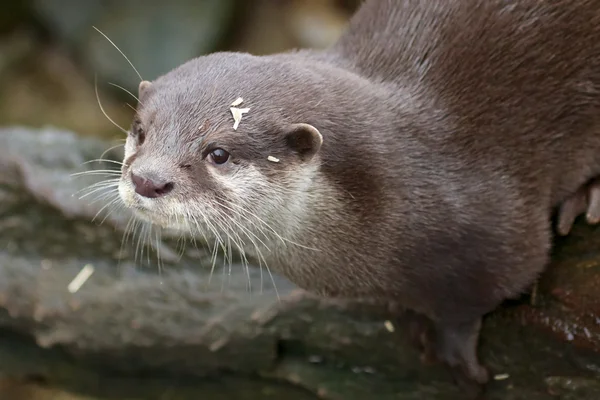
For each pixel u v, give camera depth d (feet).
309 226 5.62
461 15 5.71
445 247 5.63
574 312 5.70
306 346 6.04
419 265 5.65
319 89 5.60
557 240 5.79
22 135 6.39
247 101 5.55
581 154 5.75
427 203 5.62
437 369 5.90
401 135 5.63
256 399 6.17
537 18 5.69
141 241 6.15
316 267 5.69
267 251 5.67
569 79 5.70
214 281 6.10
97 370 6.29
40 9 10.48
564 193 5.79
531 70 5.69
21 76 10.35
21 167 6.27
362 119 5.61
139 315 6.13
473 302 5.70
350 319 5.96
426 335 5.84
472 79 5.68
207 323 6.08
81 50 10.46
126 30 10.42
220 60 5.62
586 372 5.72
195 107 5.56
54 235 6.23
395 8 5.77
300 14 10.85
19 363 6.36
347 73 5.68
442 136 5.65
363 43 5.77
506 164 5.67
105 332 6.15
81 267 6.22
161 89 5.61
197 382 6.21
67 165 6.30
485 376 5.81
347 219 5.61
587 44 5.69
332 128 5.58
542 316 5.73
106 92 10.34
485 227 5.63
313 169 5.58
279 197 5.58
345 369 6.03
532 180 5.70
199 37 10.45
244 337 6.06
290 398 6.14
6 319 6.25
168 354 6.14
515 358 5.79
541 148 5.70
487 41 5.69
